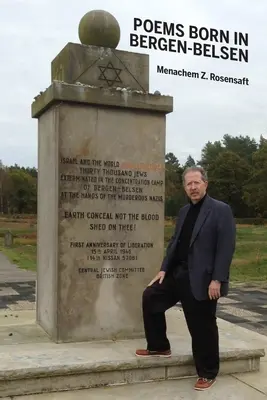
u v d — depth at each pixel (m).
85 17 5.25
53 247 5.02
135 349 4.64
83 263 4.97
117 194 5.11
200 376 4.25
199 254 4.09
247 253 23.41
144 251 5.21
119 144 5.11
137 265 5.19
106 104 4.99
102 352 4.52
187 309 4.19
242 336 5.25
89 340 4.99
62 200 4.88
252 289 11.75
